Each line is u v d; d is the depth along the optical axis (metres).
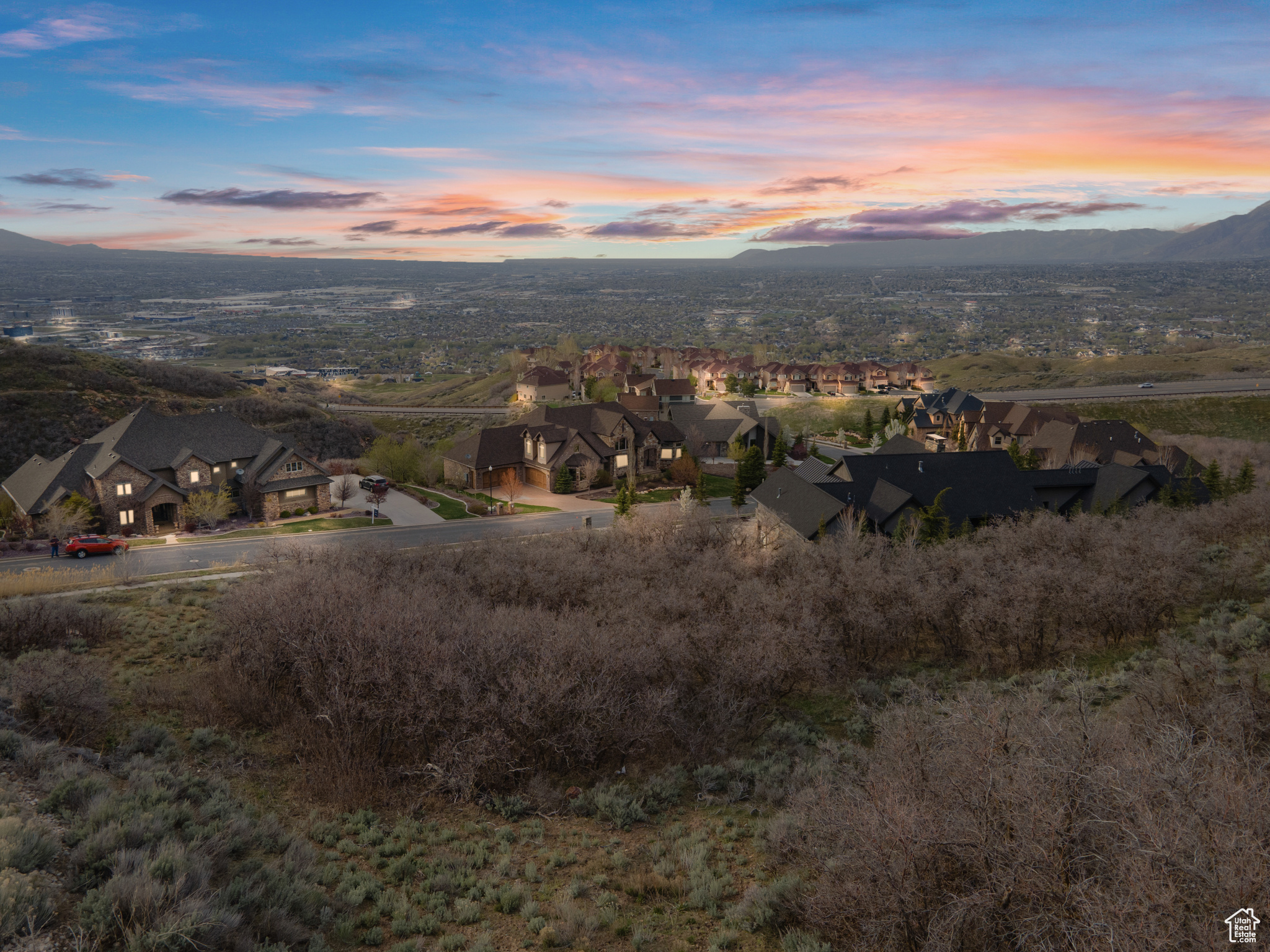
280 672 26.48
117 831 13.16
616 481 82.12
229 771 20.48
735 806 20.83
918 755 17.27
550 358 198.38
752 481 72.12
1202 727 17.91
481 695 23.02
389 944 13.52
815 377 182.50
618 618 32.06
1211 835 11.78
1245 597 33.47
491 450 79.81
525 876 16.64
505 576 38.97
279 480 64.25
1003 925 12.72
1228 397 125.25
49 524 54.06
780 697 28.91
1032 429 95.69
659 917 15.16
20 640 28.39
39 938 10.43
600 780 22.48
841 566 35.84
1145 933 10.35
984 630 30.92
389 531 59.69
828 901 14.14
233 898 12.76
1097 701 24.47
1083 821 12.59
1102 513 52.69
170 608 36.06
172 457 63.50
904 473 53.16
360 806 19.47
